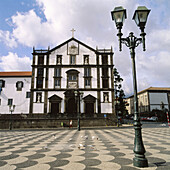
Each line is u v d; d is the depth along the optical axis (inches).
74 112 1339.8
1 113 1354.6
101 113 1336.1
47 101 1349.7
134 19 253.3
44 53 1437.0
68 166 211.6
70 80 1397.6
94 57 1454.2
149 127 1004.6
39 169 200.4
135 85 233.6
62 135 618.5
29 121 1189.7
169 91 2206.0
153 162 223.3
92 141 440.8
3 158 257.0
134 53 247.4
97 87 1392.7
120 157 256.7
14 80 1418.6
